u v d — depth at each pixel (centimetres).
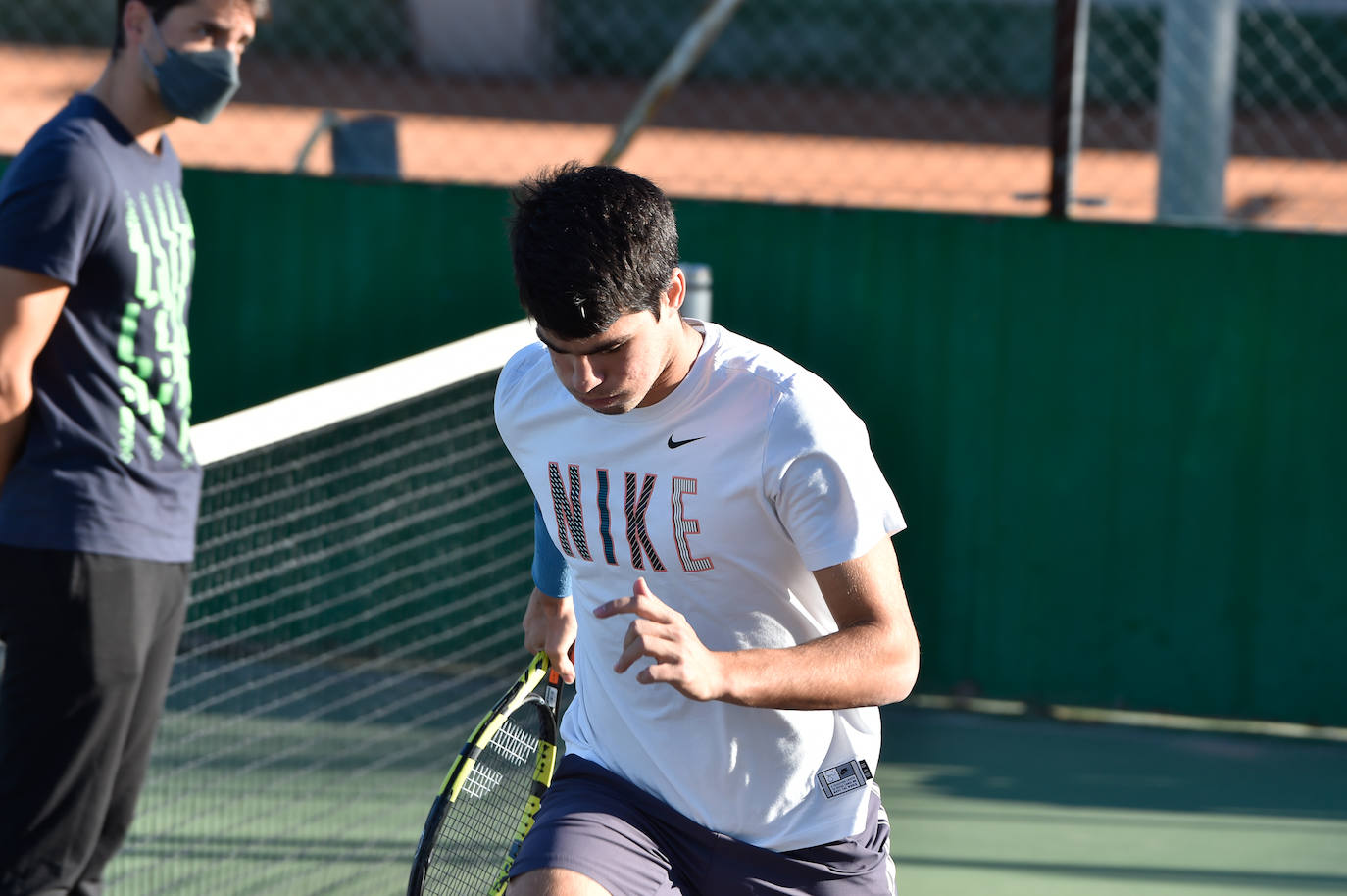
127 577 739
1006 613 1349
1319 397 1270
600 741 649
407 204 1388
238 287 1423
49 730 733
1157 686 1333
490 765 731
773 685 524
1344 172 3159
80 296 726
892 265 1324
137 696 775
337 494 1363
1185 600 1317
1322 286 1256
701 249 1351
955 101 4475
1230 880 1046
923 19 4575
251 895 973
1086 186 2930
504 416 629
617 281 521
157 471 757
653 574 606
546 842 613
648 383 552
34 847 739
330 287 1410
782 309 1349
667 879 625
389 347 1411
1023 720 1345
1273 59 3650
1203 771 1244
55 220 705
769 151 3400
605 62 4709
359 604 1388
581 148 3359
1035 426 1321
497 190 1372
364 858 1036
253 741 1221
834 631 601
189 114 752
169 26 732
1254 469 1290
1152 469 1306
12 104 3409
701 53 1366
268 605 1337
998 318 1314
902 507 1354
